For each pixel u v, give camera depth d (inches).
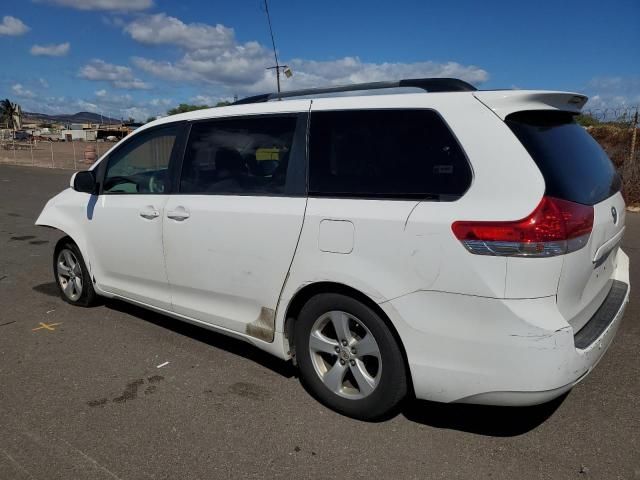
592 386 134.6
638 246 293.6
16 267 257.4
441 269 100.4
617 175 133.6
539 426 117.3
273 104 134.0
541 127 109.3
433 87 114.3
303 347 125.9
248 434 114.7
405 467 103.7
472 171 100.7
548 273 93.8
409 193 107.1
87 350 158.4
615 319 115.1
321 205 117.0
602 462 104.6
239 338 139.6
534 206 94.0
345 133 118.6
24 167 1047.0
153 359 152.3
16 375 142.3
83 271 188.9
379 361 113.0
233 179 136.9
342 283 112.7
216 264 137.8
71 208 185.9
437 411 124.1
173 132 154.1
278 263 124.3
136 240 159.5
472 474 101.4
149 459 106.1
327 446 110.4
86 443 111.3
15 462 104.8
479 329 98.3
